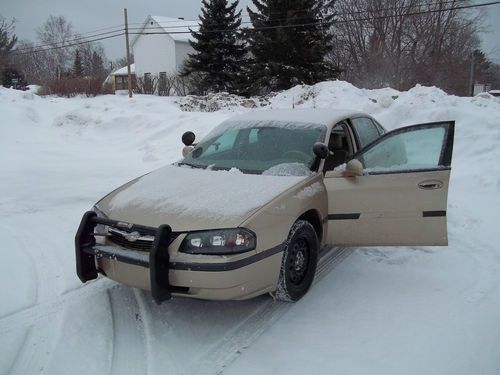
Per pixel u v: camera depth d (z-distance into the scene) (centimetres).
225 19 3100
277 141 461
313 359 312
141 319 367
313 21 2822
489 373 296
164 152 1014
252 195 361
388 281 430
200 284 316
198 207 347
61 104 1967
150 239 333
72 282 427
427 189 394
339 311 375
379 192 404
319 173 420
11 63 5169
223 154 468
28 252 497
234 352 322
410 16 3866
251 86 2806
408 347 323
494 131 990
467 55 4334
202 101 2328
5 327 348
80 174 838
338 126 489
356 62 3994
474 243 525
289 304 388
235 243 318
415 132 414
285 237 353
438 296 398
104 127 1348
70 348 326
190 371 302
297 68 2730
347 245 424
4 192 722
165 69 4488
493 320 357
